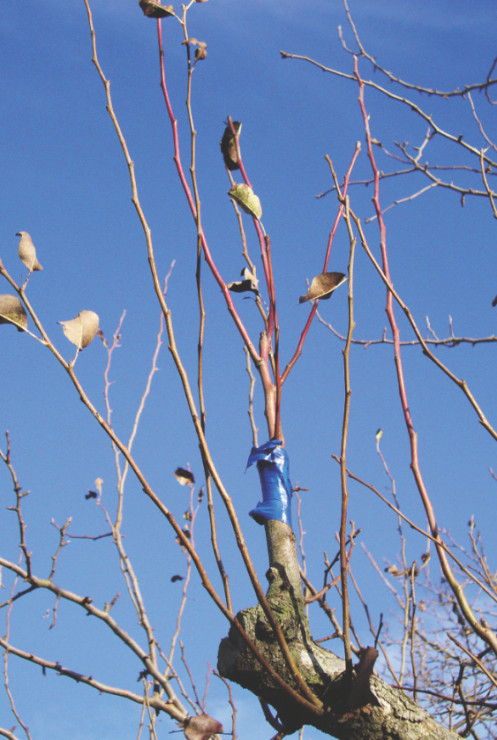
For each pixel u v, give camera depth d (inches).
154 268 69.5
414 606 104.7
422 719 75.5
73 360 64.5
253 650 69.2
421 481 75.6
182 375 67.9
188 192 76.7
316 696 74.7
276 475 82.8
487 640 67.2
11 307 63.7
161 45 77.3
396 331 84.5
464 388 77.9
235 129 84.4
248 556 66.7
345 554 69.8
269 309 88.0
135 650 121.1
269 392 86.0
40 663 118.1
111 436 64.6
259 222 84.3
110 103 74.2
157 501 65.3
